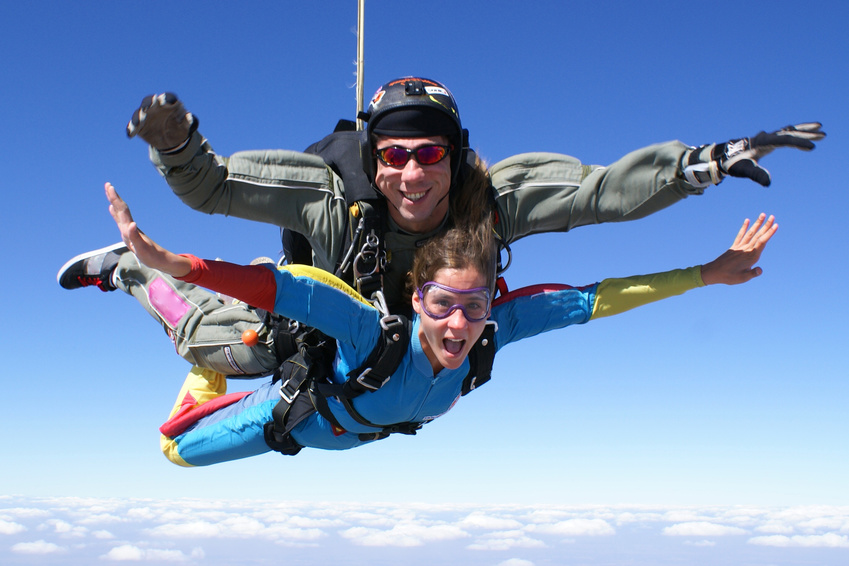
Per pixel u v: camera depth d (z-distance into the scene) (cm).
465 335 265
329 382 300
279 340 340
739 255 290
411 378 285
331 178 291
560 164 295
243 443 361
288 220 287
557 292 308
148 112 216
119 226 207
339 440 343
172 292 386
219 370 378
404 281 297
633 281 304
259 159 279
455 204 286
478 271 264
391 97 264
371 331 271
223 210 277
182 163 247
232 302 386
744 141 245
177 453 385
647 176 274
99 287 407
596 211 289
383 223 282
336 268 296
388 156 263
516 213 293
